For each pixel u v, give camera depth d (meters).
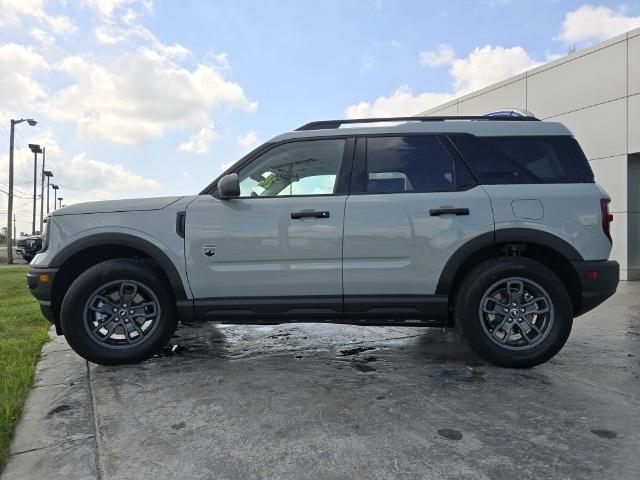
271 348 4.68
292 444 2.61
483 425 2.84
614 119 10.38
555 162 3.98
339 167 4.04
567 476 2.27
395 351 4.55
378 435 2.71
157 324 4.03
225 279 3.92
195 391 3.42
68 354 4.46
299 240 3.87
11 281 12.33
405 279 3.85
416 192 3.93
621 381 3.61
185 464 2.42
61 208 4.10
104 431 2.79
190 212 3.96
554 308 3.81
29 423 2.92
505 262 3.84
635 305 7.16
